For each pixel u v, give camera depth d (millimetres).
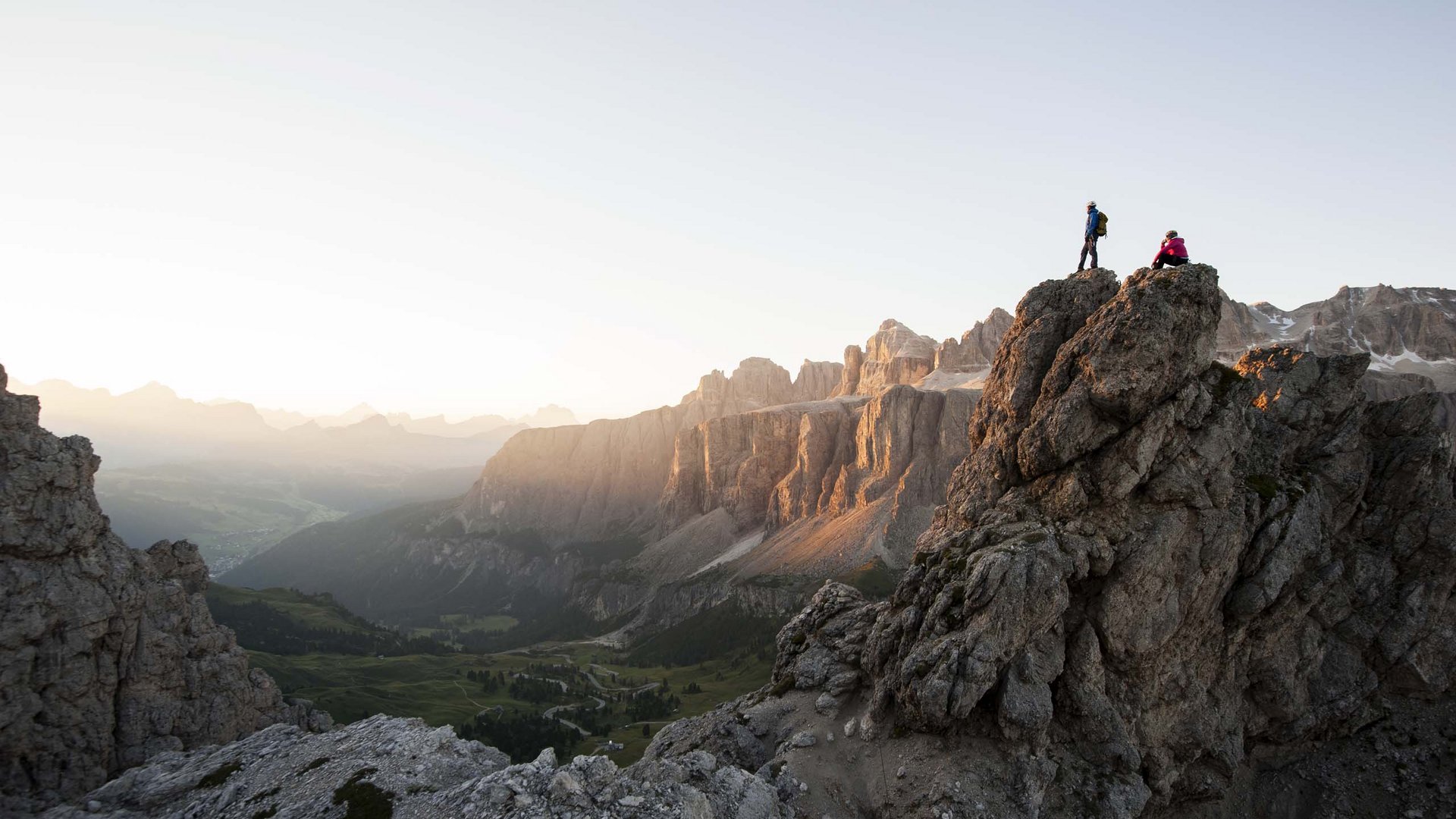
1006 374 73938
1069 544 59469
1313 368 72188
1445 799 55281
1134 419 61031
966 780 53750
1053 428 63062
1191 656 61000
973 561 61906
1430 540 64750
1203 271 60812
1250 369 75375
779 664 87812
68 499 60938
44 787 55094
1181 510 60094
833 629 81000
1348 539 66875
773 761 62219
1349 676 63281
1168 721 58906
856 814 55562
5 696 54250
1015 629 56938
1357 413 70000
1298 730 61938
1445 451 66562
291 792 47812
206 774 51500
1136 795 53875
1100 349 60844
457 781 49188
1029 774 53562
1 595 55594
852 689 70438
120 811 48312
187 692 66375
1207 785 58875
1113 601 58375
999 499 69500
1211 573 60000
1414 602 63531
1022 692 55844
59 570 59281
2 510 56938
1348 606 64500
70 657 58031
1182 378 60938
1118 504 61062
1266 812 59188
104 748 59031
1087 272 70812
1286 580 61969
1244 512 61469
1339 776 59688
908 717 59844
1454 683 61719
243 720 69750
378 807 45000
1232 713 61656
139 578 67000
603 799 45281
